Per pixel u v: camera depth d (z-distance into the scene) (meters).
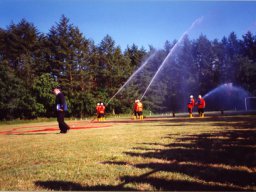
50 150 9.69
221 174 5.82
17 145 11.60
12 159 8.36
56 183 5.61
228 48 90.69
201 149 8.72
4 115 59.94
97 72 73.81
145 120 31.95
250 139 10.64
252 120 22.03
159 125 20.58
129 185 5.28
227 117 28.67
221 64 85.69
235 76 81.88
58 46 68.06
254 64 79.88
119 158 7.76
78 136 14.24
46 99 61.19
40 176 6.16
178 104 83.38
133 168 6.57
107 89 73.12
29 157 8.52
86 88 69.81
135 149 9.16
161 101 80.25
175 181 5.42
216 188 4.98
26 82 63.62
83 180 5.74
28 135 16.92
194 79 83.50
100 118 39.47
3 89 57.66
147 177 5.75
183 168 6.40
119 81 75.19
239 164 6.60
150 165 6.80
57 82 63.62
